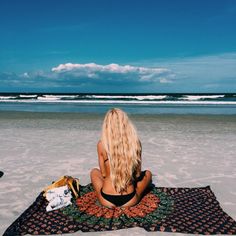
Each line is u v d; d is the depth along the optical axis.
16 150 4.81
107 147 2.31
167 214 2.36
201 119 9.38
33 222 2.27
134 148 2.32
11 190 3.04
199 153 4.60
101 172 2.45
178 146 5.11
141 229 2.17
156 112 12.36
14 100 22.53
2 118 9.69
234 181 3.30
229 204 2.68
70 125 7.86
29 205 2.67
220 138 5.88
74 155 4.47
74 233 2.13
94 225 2.21
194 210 2.44
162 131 6.82
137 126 7.70
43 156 4.41
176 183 3.24
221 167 3.84
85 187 2.93
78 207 2.46
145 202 2.51
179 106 16.17
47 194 2.53
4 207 2.63
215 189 3.05
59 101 21.36
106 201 2.39
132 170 2.33
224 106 16.06
